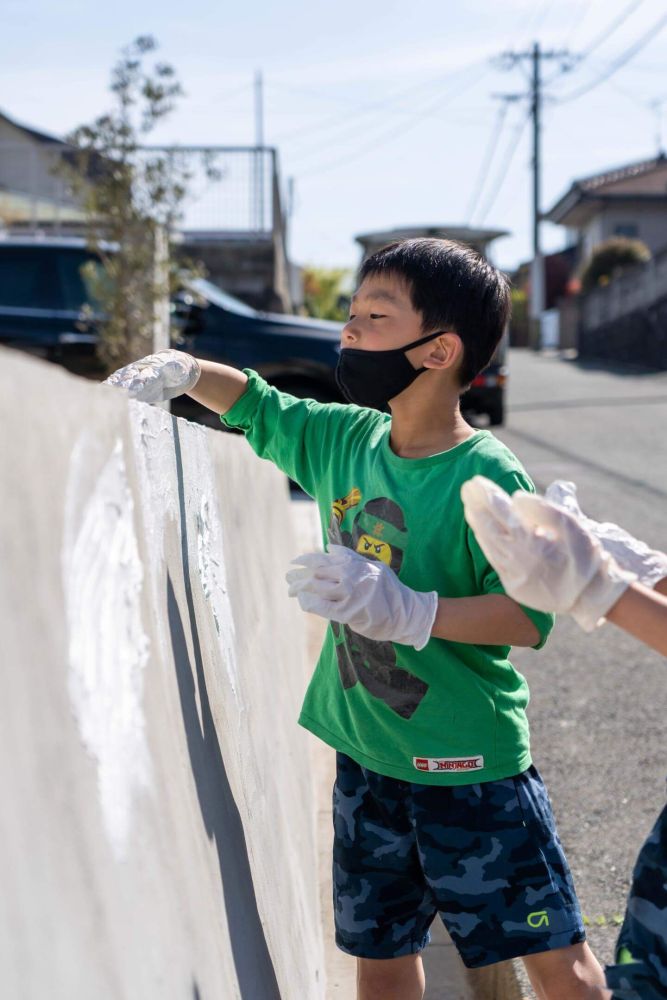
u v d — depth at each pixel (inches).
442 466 68.6
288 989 71.4
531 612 61.9
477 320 68.7
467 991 106.0
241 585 95.0
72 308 310.3
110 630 42.8
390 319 68.4
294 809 104.9
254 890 67.2
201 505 73.4
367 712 70.8
